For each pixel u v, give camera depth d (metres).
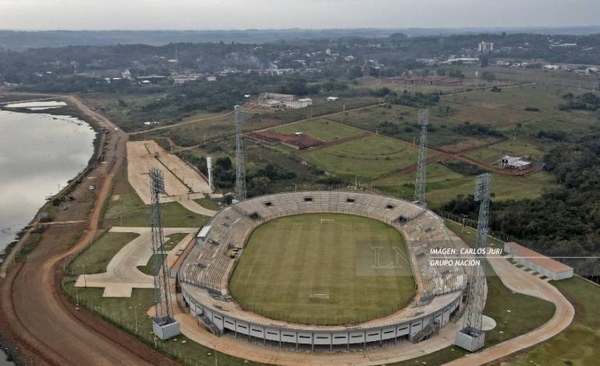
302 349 121.50
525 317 133.50
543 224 183.88
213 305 132.12
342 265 162.62
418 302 138.88
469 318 122.50
